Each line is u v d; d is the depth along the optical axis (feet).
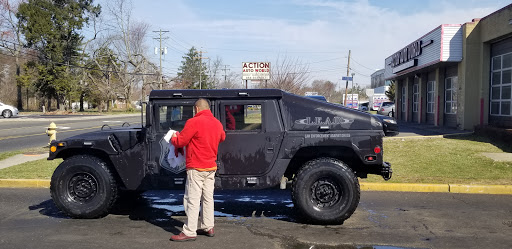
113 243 16.57
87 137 19.85
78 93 196.54
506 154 37.06
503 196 25.43
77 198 19.94
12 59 227.81
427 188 26.81
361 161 20.31
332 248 16.01
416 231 18.22
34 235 17.63
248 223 19.40
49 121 109.29
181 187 19.30
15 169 33.17
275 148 19.04
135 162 19.44
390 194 26.03
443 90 74.23
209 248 15.94
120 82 212.02
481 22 58.70
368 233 17.88
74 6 187.32
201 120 16.26
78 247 16.11
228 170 19.04
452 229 18.56
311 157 20.18
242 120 19.13
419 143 44.91
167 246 16.17
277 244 16.43
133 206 22.79
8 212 21.62
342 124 19.01
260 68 91.15
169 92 19.17
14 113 132.05
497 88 56.24
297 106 19.17
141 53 222.89
